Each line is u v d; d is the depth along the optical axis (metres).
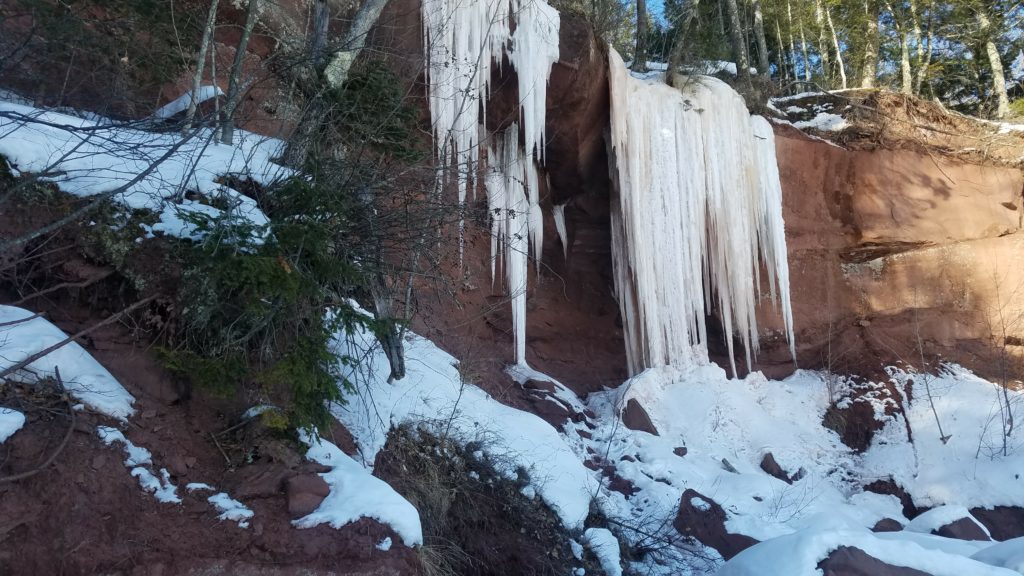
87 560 4.29
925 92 25.02
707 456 11.27
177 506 4.78
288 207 6.27
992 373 14.69
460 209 7.61
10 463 4.36
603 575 7.47
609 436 10.71
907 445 12.86
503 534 7.11
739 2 24.22
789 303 14.13
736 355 13.89
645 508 9.09
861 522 10.84
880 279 15.62
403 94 8.89
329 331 6.11
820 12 24.52
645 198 12.59
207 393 5.51
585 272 13.35
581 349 12.96
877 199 15.64
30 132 5.91
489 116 11.67
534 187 12.41
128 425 5.01
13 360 4.80
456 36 10.86
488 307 11.66
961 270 15.52
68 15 7.56
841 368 14.38
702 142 13.38
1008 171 16.28
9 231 5.43
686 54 14.59
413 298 8.25
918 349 14.80
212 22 7.50
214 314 5.55
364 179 6.75
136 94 8.34
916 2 22.67
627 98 12.48
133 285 5.61
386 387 7.67
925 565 5.11
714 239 13.43
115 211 5.73
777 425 12.78
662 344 12.62
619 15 13.25
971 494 11.65
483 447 7.93
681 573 8.08
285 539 4.84
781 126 15.34
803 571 4.96
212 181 6.42
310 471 5.41
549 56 11.27
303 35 9.15
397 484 6.57
